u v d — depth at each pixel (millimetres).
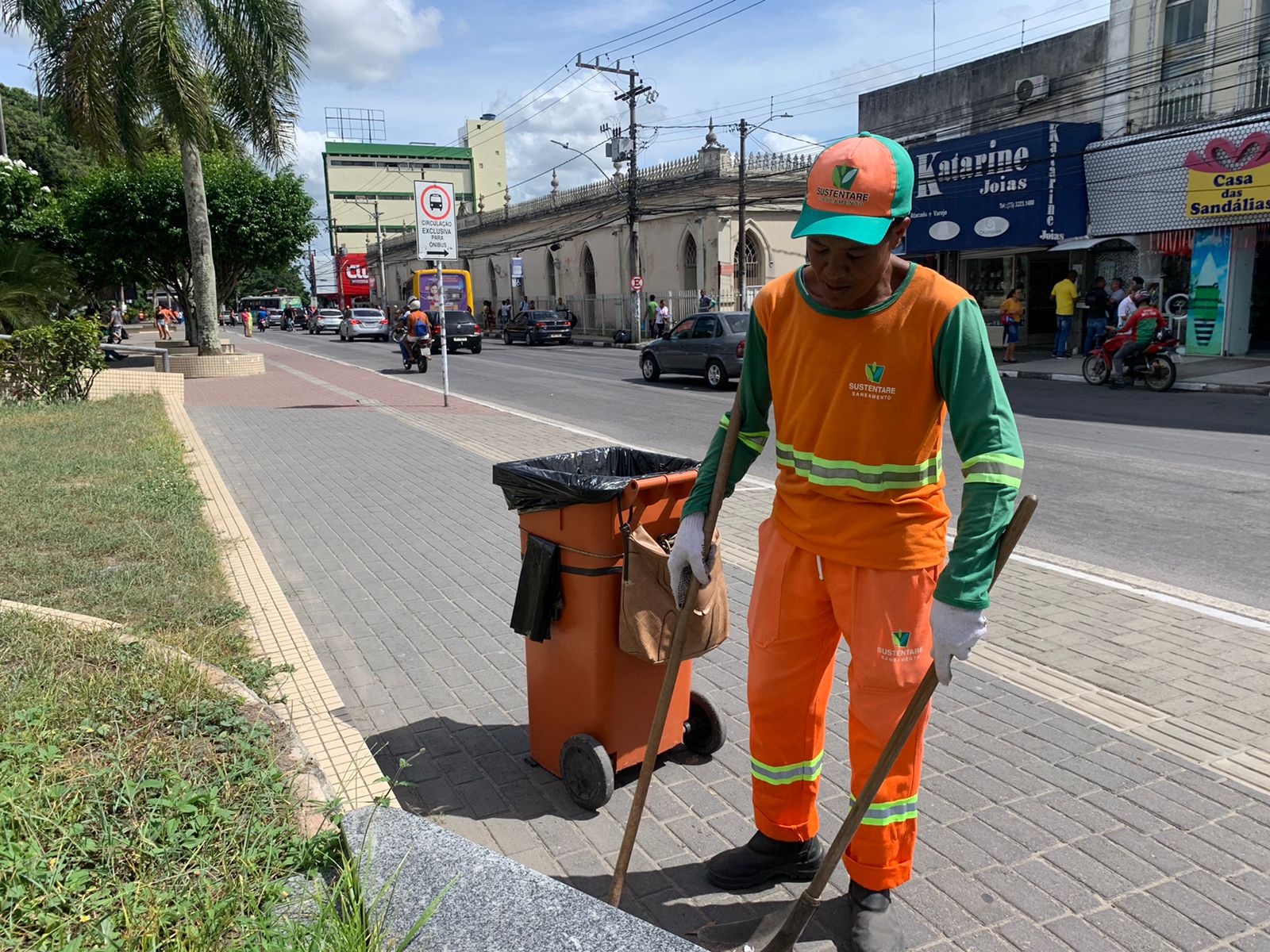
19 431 9984
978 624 2062
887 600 2365
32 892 2166
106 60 17969
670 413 14406
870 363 2248
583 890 2863
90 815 2498
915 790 2514
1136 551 6422
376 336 44406
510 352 32281
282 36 18875
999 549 2084
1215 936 2617
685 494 3205
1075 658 4559
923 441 2316
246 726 3109
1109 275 21375
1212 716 3924
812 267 2244
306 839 2492
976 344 2166
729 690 4297
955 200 22828
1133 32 19531
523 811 3297
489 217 52406
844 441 2338
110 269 26188
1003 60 22906
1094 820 3191
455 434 12031
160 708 3197
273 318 73250
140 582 5035
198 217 21219
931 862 2975
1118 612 5184
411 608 5402
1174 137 18641
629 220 34688
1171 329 20156
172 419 12227
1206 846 3035
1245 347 19000
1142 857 2982
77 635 3887
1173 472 9070
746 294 34438
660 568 3086
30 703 3133
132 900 2166
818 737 2748
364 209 100312
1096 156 20312
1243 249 18375
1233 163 17656
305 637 4586
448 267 51281
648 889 2871
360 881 2234
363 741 3510
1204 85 18469
